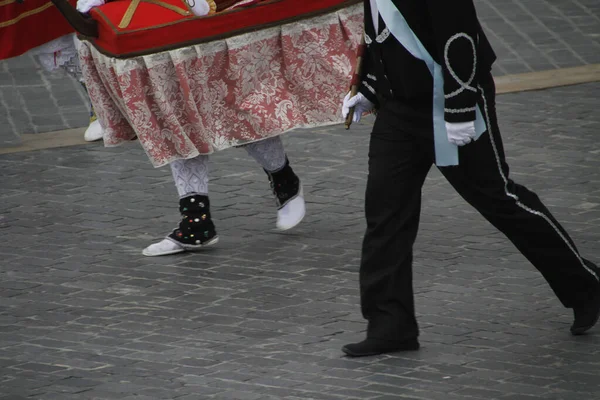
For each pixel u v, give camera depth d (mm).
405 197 16453
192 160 21141
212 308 18906
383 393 15633
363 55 16781
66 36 28172
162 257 21344
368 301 16812
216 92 20391
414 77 15742
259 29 20250
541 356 16719
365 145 27922
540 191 24078
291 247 21656
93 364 16844
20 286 20047
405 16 15422
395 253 16578
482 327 17812
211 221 21516
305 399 15508
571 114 29547
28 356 17188
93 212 23859
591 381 15883
